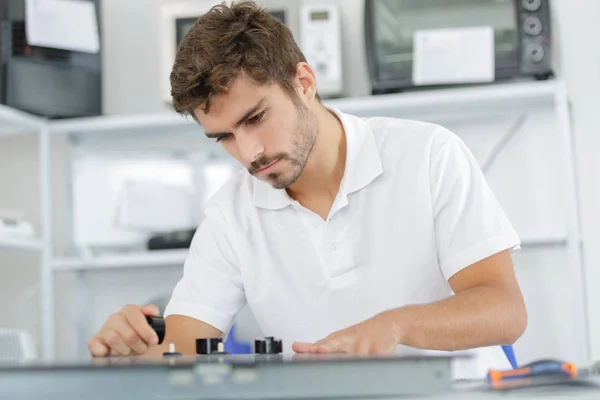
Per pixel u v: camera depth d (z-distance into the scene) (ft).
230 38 3.48
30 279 8.62
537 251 7.79
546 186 7.86
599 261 7.64
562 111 7.02
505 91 7.14
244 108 3.51
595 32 7.82
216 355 2.84
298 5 8.34
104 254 8.30
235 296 4.53
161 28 7.93
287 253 4.36
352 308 4.25
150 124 7.73
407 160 4.24
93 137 8.52
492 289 3.57
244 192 4.56
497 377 2.53
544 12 7.27
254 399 1.99
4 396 1.99
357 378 2.02
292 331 4.39
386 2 7.48
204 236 4.57
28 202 8.67
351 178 4.22
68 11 7.79
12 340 6.84
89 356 8.43
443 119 8.00
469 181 4.11
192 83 3.45
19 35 7.57
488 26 7.32
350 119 4.37
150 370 1.99
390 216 4.21
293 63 3.79
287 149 3.67
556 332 7.71
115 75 8.78
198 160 8.52
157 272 8.48
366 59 7.51
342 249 4.25
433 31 7.38
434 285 4.18
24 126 7.78
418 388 2.03
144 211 8.09
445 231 4.04
